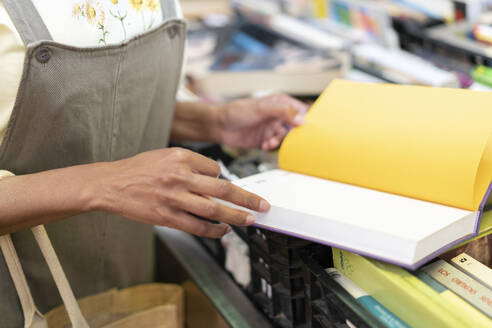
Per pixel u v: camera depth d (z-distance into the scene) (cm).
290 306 70
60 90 69
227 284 92
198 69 135
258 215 63
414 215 57
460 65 110
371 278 58
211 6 200
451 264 60
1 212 61
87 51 70
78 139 76
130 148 86
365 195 64
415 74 107
